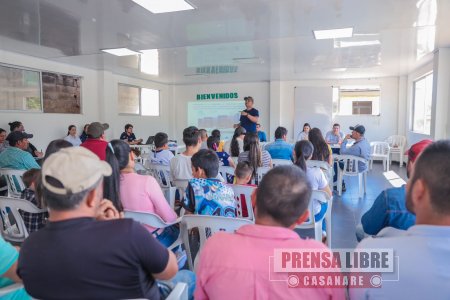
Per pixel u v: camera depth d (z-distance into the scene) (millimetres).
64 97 7672
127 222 1008
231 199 2223
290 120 10867
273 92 10797
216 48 6332
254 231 1042
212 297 1048
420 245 900
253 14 4312
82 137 7902
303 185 1067
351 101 10578
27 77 6777
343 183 5766
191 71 9078
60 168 967
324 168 4195
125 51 6445
